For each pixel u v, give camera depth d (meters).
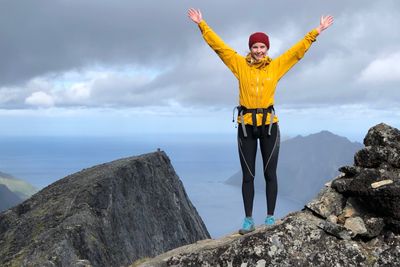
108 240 48.91
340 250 8.16
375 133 9.00
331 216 8.59
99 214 51.12
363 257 8.05
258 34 9.09
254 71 9.09
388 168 8.52
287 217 9.05
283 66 9.18
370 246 8.20
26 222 48.31
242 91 9.16
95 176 57.19
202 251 8.84
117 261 47.69
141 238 56.69
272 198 9.25
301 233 8.41
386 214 8.16
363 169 8.63
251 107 9.06
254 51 9.10
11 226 48.47
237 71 9.27
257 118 9.02
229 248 8.56
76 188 54.47
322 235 8.36
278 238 8.37
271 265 8.18
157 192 66.00
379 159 8.64
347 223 8.35
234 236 9.35
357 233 8.21
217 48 9.44
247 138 9.22
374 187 8.16
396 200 7.94
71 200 51.75
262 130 9.08
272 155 9.16
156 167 69.44
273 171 9.23
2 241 46.03
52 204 51.19
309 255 8.18
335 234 8.27
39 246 41.97
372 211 8.41
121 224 53.75
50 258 40.00
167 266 8.95
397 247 7.97
